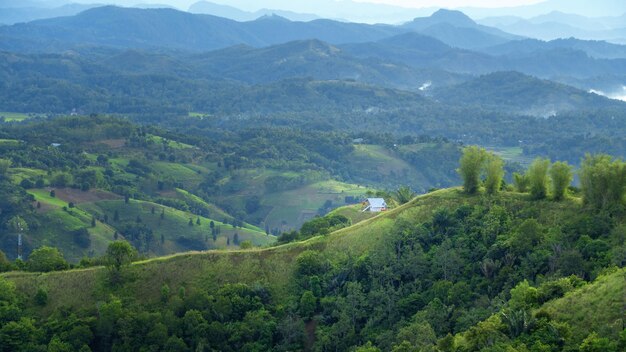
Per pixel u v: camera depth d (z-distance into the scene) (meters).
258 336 99.81
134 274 111.44
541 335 69.50
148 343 97.75
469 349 72.69
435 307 92.25
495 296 91.25
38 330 99.19
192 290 108.56
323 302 104.06
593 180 108.94
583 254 93.19
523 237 101.00
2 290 105.38
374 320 97.38
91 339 98.94
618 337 65.31
